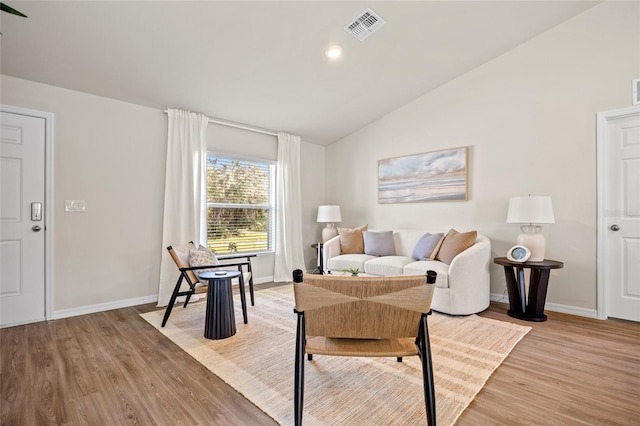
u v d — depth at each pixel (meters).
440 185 4.11
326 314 1.39
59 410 1.61
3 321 2.76
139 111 3.50
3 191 2.77
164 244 3.53
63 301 3.04
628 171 2.93
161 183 3.64
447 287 3.05
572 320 2.95
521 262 2.97
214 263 3.11
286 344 2.41
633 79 2.86
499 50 3.53
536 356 2.19
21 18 2.30
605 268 3.01
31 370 2.01
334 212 4.89
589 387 1.80
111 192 3.30
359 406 1.63
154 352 2.27
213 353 2.26
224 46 2.87
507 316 3.07
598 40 3.03
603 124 3.00
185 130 3.73
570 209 3.18
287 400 1.69
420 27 3.01
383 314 1.38
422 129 4.31
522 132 3.47
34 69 2.77
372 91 4.05
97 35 2.54
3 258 2.77
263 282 4.64
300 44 3.00
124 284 3.39
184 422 1.52
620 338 2.51
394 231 4.30
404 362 2.12
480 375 1.93
